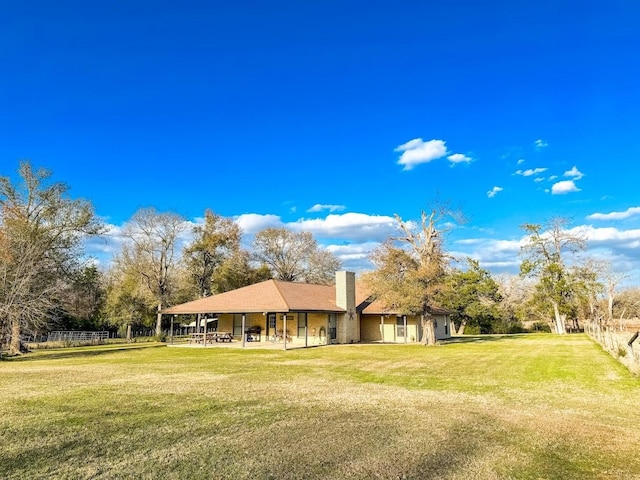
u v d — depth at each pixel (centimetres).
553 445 632
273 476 512
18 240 2438
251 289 2991
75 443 636
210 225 4400
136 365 1705
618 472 530
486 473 523
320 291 3356
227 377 1335
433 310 3275
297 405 901
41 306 2373
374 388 1121
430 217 2939
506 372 1438
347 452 595
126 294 4053
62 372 1491
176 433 687
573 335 3934
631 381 1224
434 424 744
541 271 4509
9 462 559
